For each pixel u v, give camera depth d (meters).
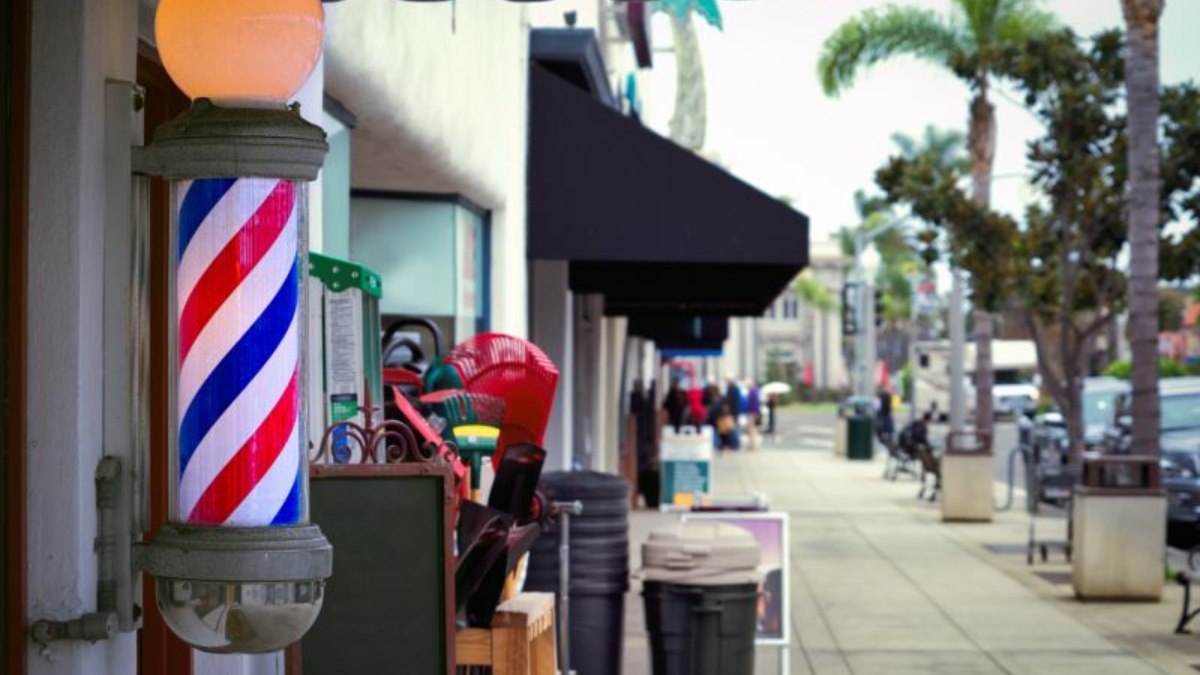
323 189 12.16
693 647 13.38
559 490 13.77
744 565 13.48
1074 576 22.84
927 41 40.03
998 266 33.72
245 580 6.27
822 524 34.81
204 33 6.31
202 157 6.33
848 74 40.59
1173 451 33.94
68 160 6.93
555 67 21.03
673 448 32.56
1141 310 25.83
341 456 9.06
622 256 19.61
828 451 73.44
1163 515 22.39
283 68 6.40
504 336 11.21
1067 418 33.66
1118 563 22.28
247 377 6.31
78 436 6.92
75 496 6.91
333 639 8.23
